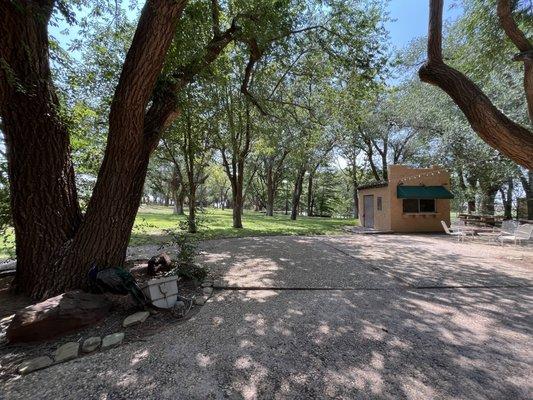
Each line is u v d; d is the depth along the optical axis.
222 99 10.99
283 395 2.20
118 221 4.54
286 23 7.59
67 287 4.11
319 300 4.31
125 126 4.39
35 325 3.00
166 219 17.83
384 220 14.40
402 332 3.26
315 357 2.73
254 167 22.88
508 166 13.29
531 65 4.61
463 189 17.84
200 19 6.43
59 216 4.44
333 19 8.40
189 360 2.68
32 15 3.70
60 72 5.95
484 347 2.93
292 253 8.08
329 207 39.88
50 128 4.39
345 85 9.95
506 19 4.75
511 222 10.79
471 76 8.42
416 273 5.94
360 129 19.41
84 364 2.61
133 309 3.75
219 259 7.18
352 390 2.25
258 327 3.37
